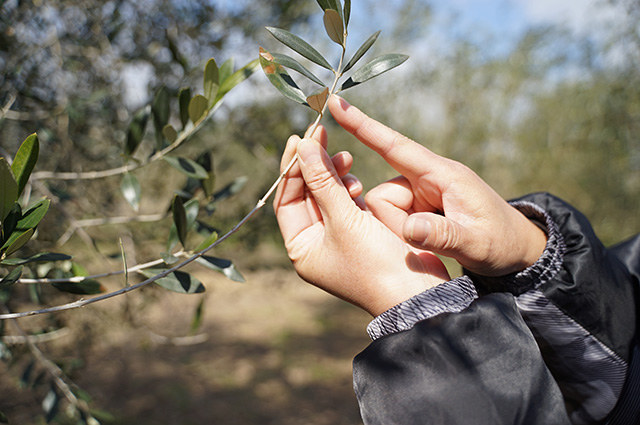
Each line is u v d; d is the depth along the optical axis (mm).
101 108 736
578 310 364
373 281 327
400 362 287
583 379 382
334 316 3385
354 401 2225
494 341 288
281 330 3051
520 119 2699
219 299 3410
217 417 1983
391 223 360
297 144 352
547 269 361
